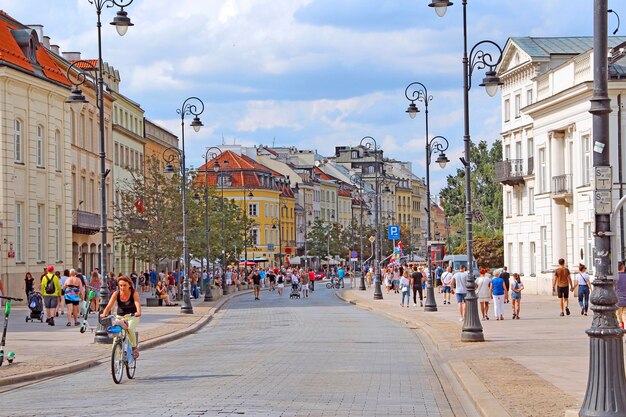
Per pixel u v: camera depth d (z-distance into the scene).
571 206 64.88
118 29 33.75
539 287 70.88
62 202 65.44
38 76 60.19
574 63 63.12
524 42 76.31
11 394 19.17
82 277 49.50
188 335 38.12
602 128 12.68
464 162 30.89
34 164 60.34
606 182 12.61
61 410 15.90
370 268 113.00
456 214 132.62
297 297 81.88
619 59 61.19
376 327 41.09
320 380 20.45
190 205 71.50
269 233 159.88
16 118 58.41
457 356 25.48
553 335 31.62
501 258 109.38
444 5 30.84
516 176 76.06
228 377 21.06
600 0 12.70
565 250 66.88
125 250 91.88
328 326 42.09
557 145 66.56
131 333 21.03
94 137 80.88
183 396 17.47
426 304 51.59
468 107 30.97
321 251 164.62
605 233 12.52
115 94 91.81
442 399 17.39
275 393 17.94
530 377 19.42
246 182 157.62
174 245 65.88
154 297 63.53
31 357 26.38
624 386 12.22
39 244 61.81
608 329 12.23
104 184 32.59
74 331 37.16
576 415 13.64
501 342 29.19
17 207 58.69
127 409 15.74
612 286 12.36
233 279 102.44
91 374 23.02
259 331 39.44
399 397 17.61
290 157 188.25
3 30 60.16
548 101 66.25
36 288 58.66
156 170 68.25
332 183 190.25
